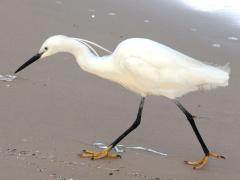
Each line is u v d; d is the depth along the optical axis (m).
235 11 15.51
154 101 10.81
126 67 8.78
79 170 8.10
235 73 12.34
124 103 10.55
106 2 15.56
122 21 14.46
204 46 13.57
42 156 8.33
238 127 10.08
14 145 8.55
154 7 15.54
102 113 10.09
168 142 9.40
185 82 8.80
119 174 8.17
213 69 8.92
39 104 10.10
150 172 8.35
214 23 14.84
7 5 14.60
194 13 15.34
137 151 9.02
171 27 14.45
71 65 11.83
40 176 7.75
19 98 10.23
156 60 8.70
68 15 14.43
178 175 8.36
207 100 11.09
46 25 13.66
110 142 9.14
